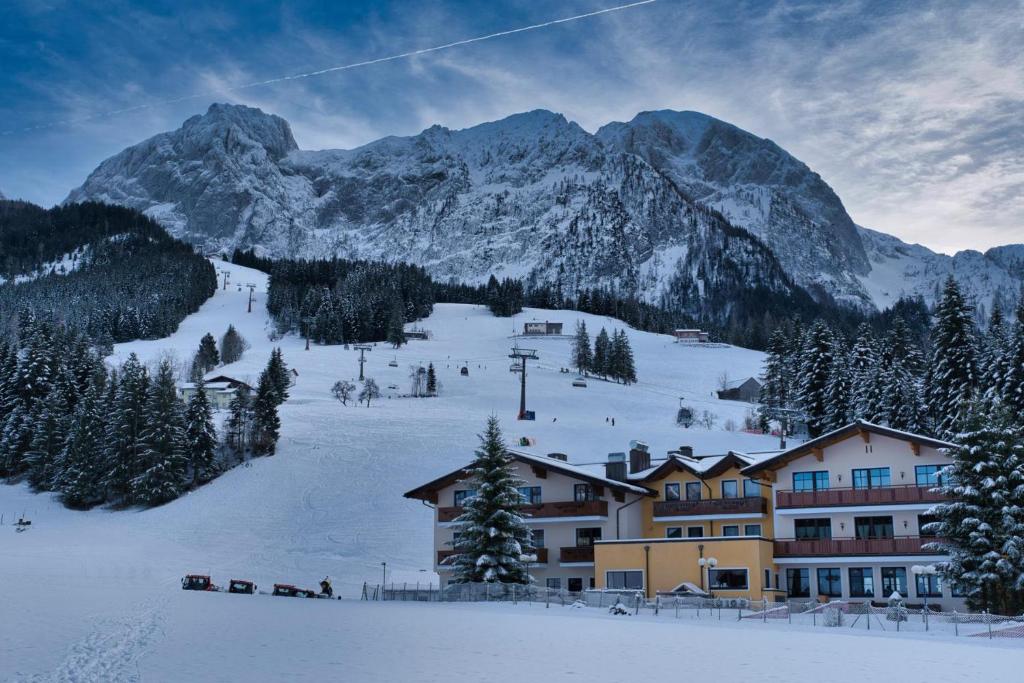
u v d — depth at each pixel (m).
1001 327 110.25
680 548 63.47
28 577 64.81
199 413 128.75
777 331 162.00
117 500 123.50
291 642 31.61
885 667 27.95
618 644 33.22
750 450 127.94
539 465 73.06
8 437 138.62
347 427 150.25
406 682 23.39
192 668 24.67
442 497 76.00
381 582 80.75
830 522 64.94
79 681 22.14
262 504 112.12
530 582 62.47
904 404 105.62
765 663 28.50
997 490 52.69
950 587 58.06
